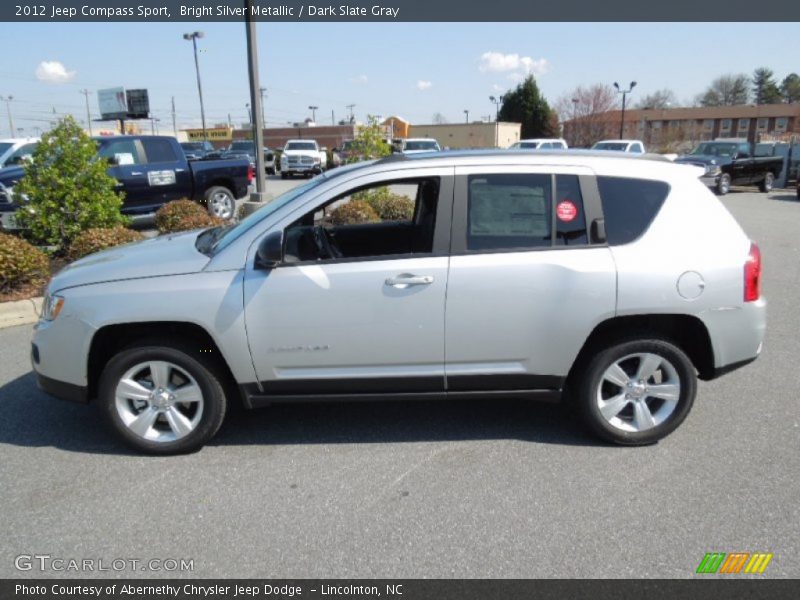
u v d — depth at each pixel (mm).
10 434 4062
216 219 9930
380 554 2855
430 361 3652
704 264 3580
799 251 10203
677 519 3080
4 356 5480
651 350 3686
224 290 3521
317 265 3551
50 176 8234
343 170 3840
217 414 3738
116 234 7906
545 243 3590
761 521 3057
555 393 3764
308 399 3740
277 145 69562
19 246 6750
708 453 3727
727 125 63562
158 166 12000
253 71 12609
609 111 54344
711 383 4781
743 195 21922
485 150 3891
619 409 3779
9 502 3289
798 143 25281
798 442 3850
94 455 3789
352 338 3584
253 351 3588
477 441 3930
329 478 3508
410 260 3549
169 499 3314
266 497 3320
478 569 2750
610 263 3539
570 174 3627
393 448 3854
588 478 3469
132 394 3693
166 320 3523
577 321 3566
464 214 3588
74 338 3584
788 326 6191
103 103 41844
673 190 3674
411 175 3633
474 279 3523
